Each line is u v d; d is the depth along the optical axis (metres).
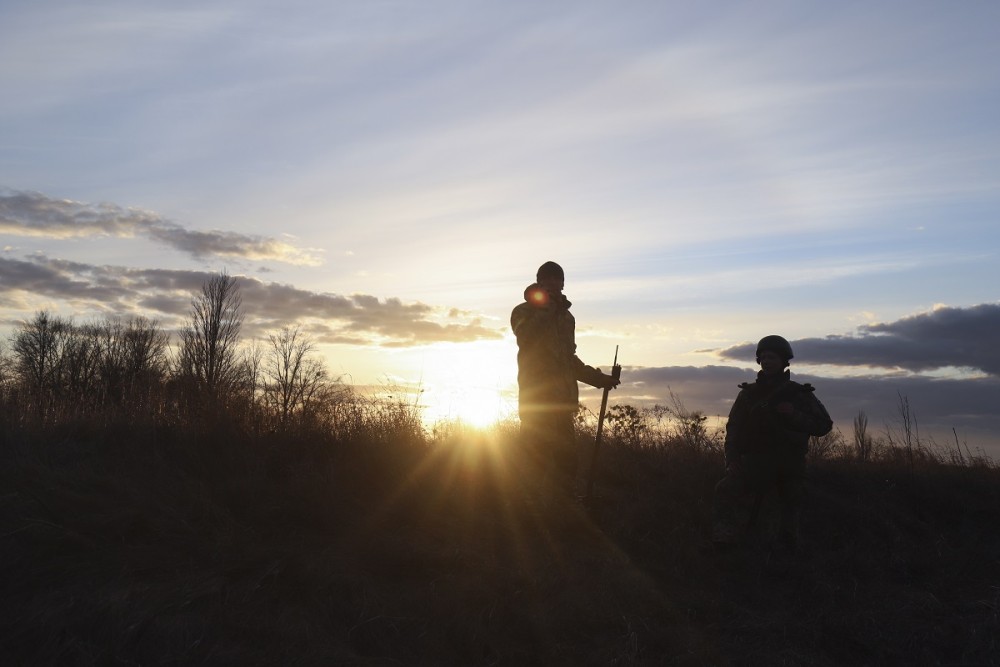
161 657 3.78
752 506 6.75
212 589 4.39
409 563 5.22
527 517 6.39
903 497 7.56
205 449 7.04
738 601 5.38
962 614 5.18
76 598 4.18
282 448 7.29
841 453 8.61
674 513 6.75
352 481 6.66
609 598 5.03
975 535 6.80
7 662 3.63
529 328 6.88
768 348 6.27
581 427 9.00
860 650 4.73
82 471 6.13
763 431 6.16
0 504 5.27
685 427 8.94
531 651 4.38
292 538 5.46
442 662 4.18
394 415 8.20
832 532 6.69
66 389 9.09
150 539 5.14
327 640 4.14
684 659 4.38
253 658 3.88
